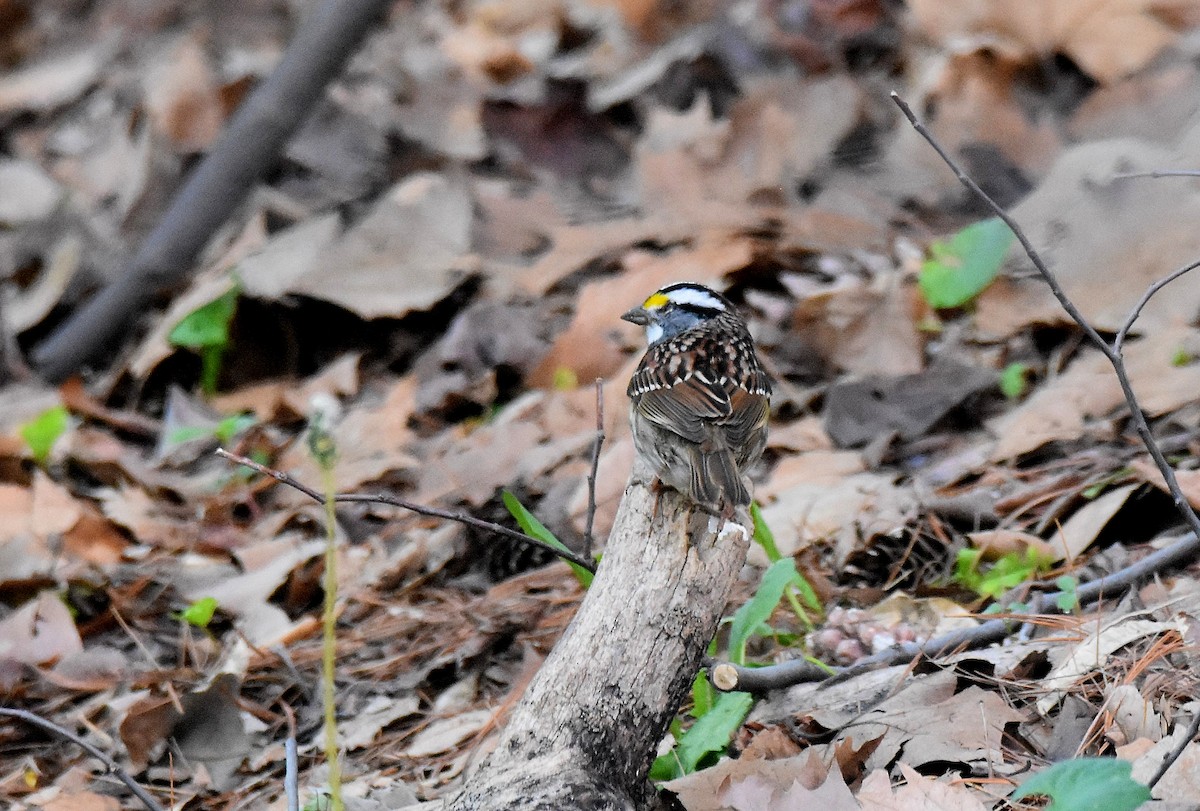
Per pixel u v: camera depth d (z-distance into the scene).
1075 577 9.14
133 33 22.14
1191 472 9.80
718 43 18.25
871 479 11.08
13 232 18.05
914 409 12.02
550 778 6.75
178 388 14.80
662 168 16.11
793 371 13.30
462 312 15.15
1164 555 9.03
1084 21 15.98
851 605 9.71
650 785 7.24
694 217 15.68
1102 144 13.80
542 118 17.86
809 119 16.38
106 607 11.57
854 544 10.23
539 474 12.12
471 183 16.97
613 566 7.15
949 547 10.09
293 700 10.10
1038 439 11.12
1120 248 12.73
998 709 7.70
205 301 15.03
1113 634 8.19
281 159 17.61
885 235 15.17
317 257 15.30
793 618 9.54
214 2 22.47
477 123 17.95
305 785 8.99
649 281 14.27
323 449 6.14
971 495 10.36
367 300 14.94
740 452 8.90
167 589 11.56
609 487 11.56
